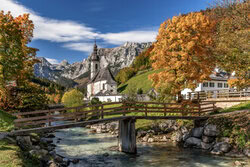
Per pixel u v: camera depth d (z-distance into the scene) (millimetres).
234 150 19734
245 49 20344
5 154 11750
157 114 36625
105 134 34000
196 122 26203
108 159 18922
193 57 31766
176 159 18688
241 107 29391
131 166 16859
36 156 14070
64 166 16094
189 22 31203
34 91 28109
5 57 25984
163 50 32500
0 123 17016
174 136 26953
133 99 44281
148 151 21719
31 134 21047
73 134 34344
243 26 21016
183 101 33656
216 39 23516
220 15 23203
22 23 30719
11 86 27578
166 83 31875
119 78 153500
